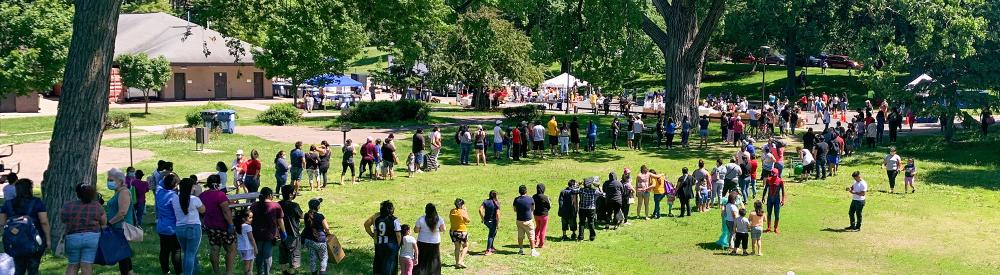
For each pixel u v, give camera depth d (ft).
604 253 60.54
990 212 80.53
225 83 201.57
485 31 132.36
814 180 98.12
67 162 48.52
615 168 103.96
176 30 200.85
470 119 162.40
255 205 42.60
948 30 116.98
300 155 79.56
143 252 48.91
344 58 158.30
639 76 266.36
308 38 71.31
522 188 58.54
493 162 107.86
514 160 110.01
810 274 56.54
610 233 67.56
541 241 61.21
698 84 139.44
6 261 31.48
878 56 125.59
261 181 88.17
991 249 65.31
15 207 37.65
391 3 69.97
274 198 77.51
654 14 194.49
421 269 45.98
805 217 76.95
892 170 90.74
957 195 89.56
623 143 128.88
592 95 186.39
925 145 125.08
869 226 73.41
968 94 122.42
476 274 52.65
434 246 46.14
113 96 183.32
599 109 189.67
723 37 240.94
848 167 107.76
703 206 77.97
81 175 48.91
